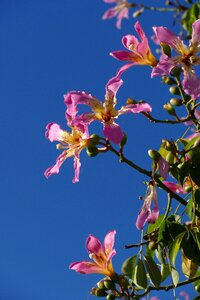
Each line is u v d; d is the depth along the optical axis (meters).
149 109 1.14
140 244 1.16
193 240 1.13
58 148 1.18
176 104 1.17
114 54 1.19
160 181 1.15
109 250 1.18
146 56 1.19
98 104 1.14
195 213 1.15
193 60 1.13
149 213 1.13
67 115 1.17
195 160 1.14
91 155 1.15
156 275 1.15
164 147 1.17
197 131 1.19
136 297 1.17
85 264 1.19
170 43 1.14
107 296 1.17
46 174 1.19
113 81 1.15
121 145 1.13
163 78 1.18
